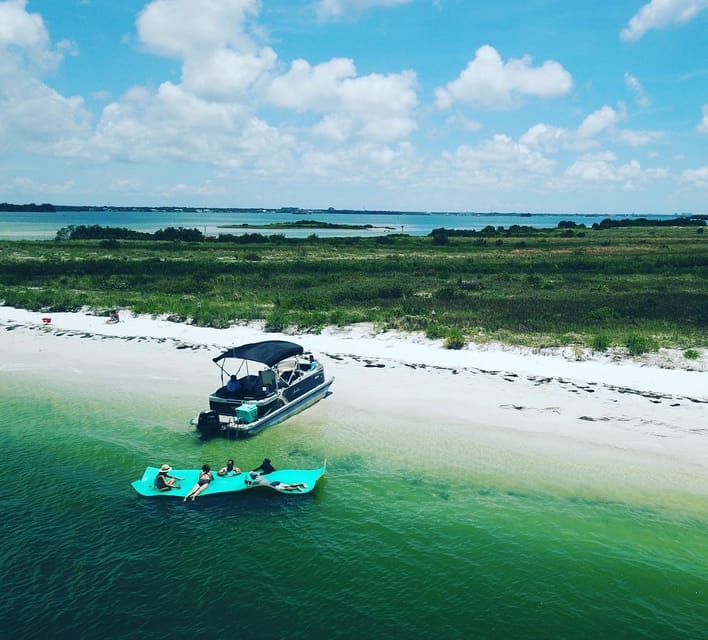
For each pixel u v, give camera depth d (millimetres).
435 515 12633
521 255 75812
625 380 21000
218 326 30750
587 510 12688
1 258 62469
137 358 25078
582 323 29891
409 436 16641
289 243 96938
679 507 12727
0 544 11680
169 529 12289
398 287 43312
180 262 60906
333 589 10367
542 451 15469
